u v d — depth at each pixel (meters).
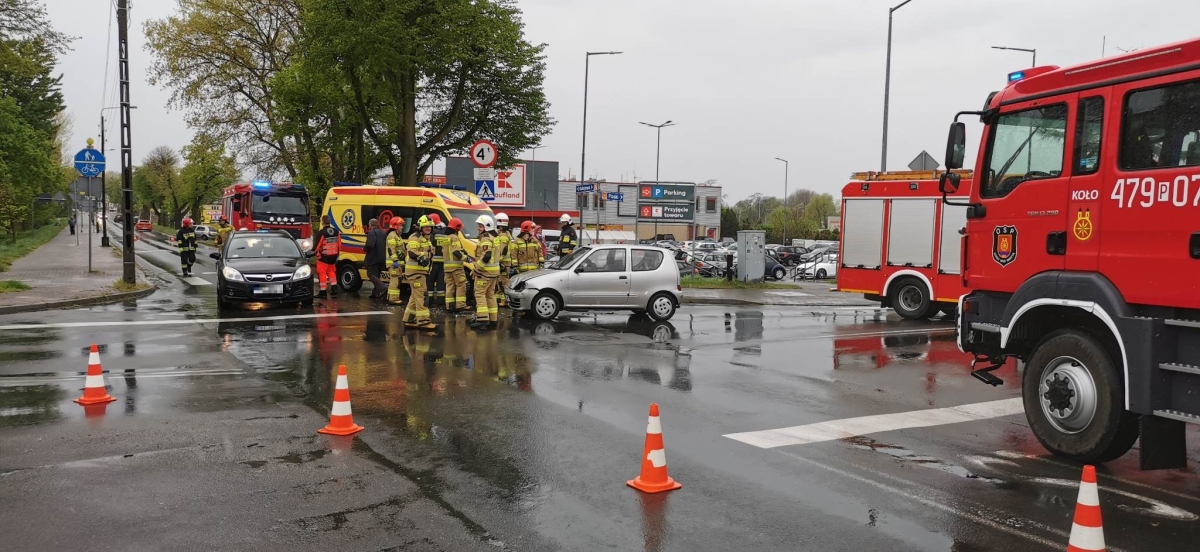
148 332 12.64
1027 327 6.88
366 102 28.95
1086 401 6.12
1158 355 5.60
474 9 24.55
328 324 13.83
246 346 11.34
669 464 6.02
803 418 7.60
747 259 26.22
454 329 13.47
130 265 20.36
